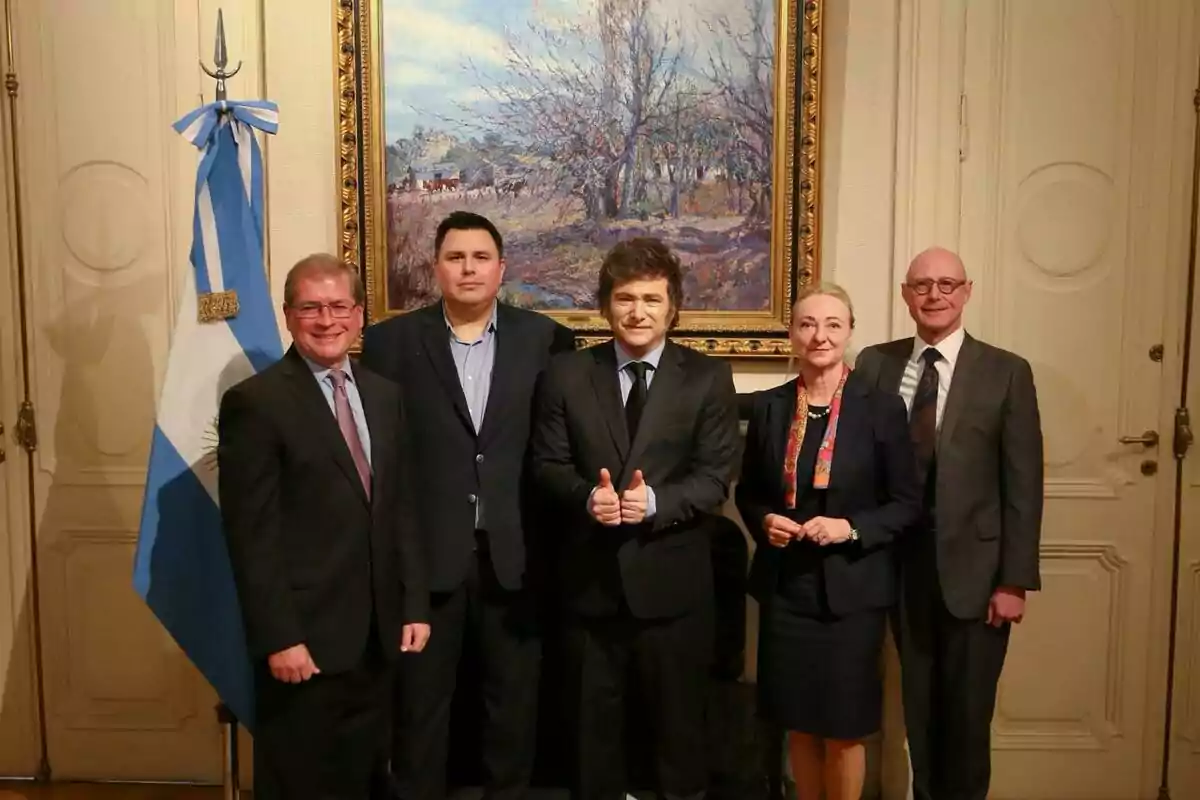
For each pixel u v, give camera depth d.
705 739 2.31
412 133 2.67
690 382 2.19
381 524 2.00
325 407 1.97
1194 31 2.62
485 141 2.67
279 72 2.68
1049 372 2.71
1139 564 2.74
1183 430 2.69
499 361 2.28
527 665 2.30
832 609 2.13
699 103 2.66
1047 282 2.69
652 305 2.12
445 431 2.22
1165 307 2.68
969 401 2.25
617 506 2.02
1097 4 2.62
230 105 2.32
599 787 2.24
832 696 2.15
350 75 2.64
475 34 2.65
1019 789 2.81
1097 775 2.79
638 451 2.12
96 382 2.75
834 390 2.20
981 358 2.29
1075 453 2.73
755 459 2.27
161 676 2.82
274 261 2.71
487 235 2.26
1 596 2.80
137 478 2.77
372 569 1.98
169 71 2.65
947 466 2.23
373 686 2.04
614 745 2.25
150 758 2.84
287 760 1.96
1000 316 2.70
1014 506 2.23
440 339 2.27
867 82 2.67
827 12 2.66
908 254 2.67
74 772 2.85
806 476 2.17
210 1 2.63
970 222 2.68
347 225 2.67
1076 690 2.78
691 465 2.19
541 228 2.70
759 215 2.69
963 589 2.21
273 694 1.96
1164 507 2.72
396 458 2.05
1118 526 2.74
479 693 2.36
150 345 2.73
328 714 1.97
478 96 2.66
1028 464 2.24
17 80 2.67
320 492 1.93
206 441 2.29
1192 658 2.76
